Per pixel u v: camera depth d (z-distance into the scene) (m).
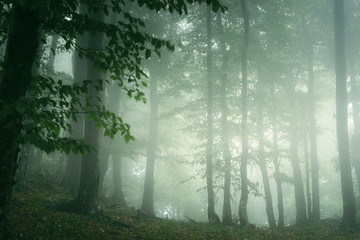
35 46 3.68
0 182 3.50
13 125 3.33
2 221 3.69
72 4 4.19
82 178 9.84
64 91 4.07
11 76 3.52
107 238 7.72
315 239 12.27
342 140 15.18
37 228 6.89
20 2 3.22
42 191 12.42
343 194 14.86
